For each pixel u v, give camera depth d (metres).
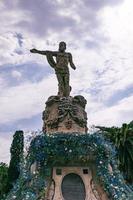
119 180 12.01
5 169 31.38
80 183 11.85
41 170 11.64
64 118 13.22
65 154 11.86
